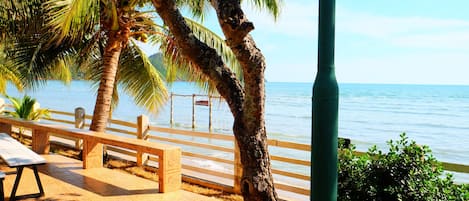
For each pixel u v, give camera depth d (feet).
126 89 28.73
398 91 190.49
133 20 22.99
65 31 18.35
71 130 20.81
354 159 11.22
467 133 61.77
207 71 8.87
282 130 62.54
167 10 8.89
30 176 18.20
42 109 31.94
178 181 16.72
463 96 150.00
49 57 25.77
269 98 138.62
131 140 18.03
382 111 94.79
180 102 124.16
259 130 8.39
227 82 8.80
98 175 18.75
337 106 6.78
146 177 20.01
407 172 10.34
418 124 71.72
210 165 29.66
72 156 24.81
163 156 16.06
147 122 23.72
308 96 148.97
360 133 61.93
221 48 24.06
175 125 69.15
